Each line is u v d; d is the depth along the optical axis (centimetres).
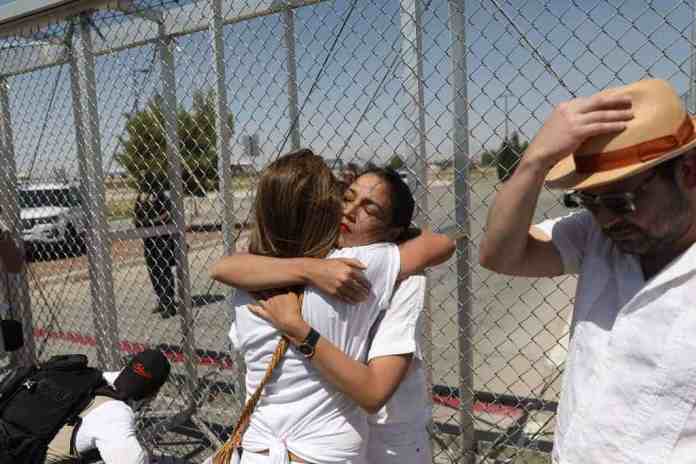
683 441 120
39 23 360
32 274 445
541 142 127
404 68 256
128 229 383
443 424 329
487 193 252
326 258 168
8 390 250
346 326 163
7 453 232
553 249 153
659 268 131
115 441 238
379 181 188
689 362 117
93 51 372
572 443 135
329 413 162
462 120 249
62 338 500
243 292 176
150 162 386
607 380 130
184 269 390
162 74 348
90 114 362
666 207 119
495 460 296
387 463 184
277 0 287
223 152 302
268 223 171
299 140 296
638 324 125
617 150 117
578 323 141
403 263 173
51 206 418
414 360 186
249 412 167
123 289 568
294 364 162
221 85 302
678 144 115
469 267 264
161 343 495
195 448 372
